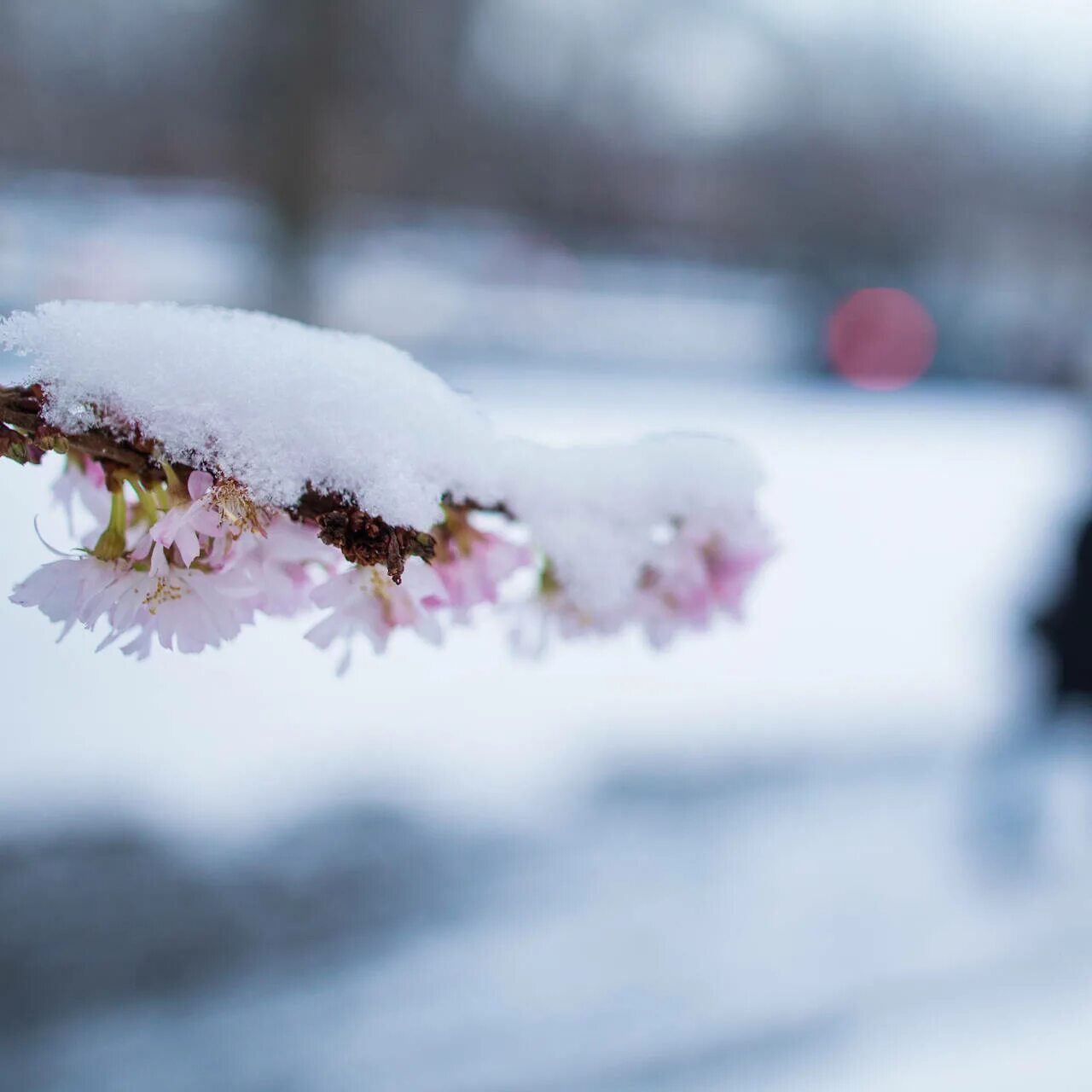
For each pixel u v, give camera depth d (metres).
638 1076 3.22
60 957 3.36
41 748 4.24
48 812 3.93
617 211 15.98
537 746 4.84
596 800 4.52
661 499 1.07
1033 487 9.41
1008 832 4.59
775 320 14.12
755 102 16.83
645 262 15.81
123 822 3.95
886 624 6.57
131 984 3.32
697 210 16.61
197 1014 3.26
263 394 0.86
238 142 11.56
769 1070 3.30
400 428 0.90
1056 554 5.15
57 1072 3.00
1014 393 13.34
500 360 11.12
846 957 3.79
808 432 10.48
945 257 18.02
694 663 5.77
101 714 4.50
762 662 5.89
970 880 4.28
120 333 0.86
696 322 13.64
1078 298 16.62
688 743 5.01
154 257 10.47
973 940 3.96
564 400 9.95
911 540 8.05
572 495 1.04
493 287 12.92
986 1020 3.57
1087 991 3.75
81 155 12.19
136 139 12.27
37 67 11.95
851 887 4.18
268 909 3.70
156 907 3.57
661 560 1.07
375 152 12.32
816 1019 3.51
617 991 3.54
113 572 0.87
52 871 3.67
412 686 5.14
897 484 9.27
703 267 16.17
